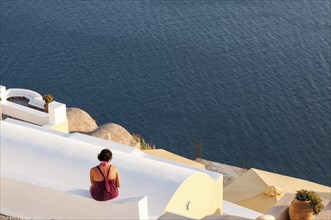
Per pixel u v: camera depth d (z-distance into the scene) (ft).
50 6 277.64
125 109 201.77
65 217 48.32
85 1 285.64
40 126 78.13
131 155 59.06
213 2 292.20
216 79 225.56
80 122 94.02
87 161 56.85
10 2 279.49
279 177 93.71
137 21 268.00
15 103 86.58
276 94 214.69
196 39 255.29
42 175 55.93
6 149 58.70
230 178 130.00
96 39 250.57
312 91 216.13
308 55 242.37
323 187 92.38
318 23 271.28
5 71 221.25
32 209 49.29
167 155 92.02
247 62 237.66
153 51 244.22
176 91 215.72
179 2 289.94
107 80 219.61
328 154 179.11
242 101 210.38
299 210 50.14
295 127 193.67
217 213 65.77
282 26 268.41
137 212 45.62
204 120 198.08
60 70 224.12
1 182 49.80
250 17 277.64
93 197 46.65
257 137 188.65
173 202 53.42
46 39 248.11
